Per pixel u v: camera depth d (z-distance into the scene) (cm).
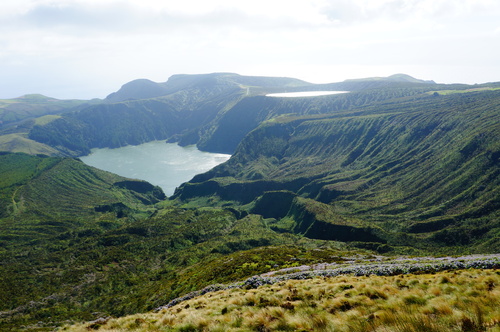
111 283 17975
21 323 11925
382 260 7756
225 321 2152
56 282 18262
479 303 1733
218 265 11269
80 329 2680
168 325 2333
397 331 1431
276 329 1850
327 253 11525
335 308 2141
